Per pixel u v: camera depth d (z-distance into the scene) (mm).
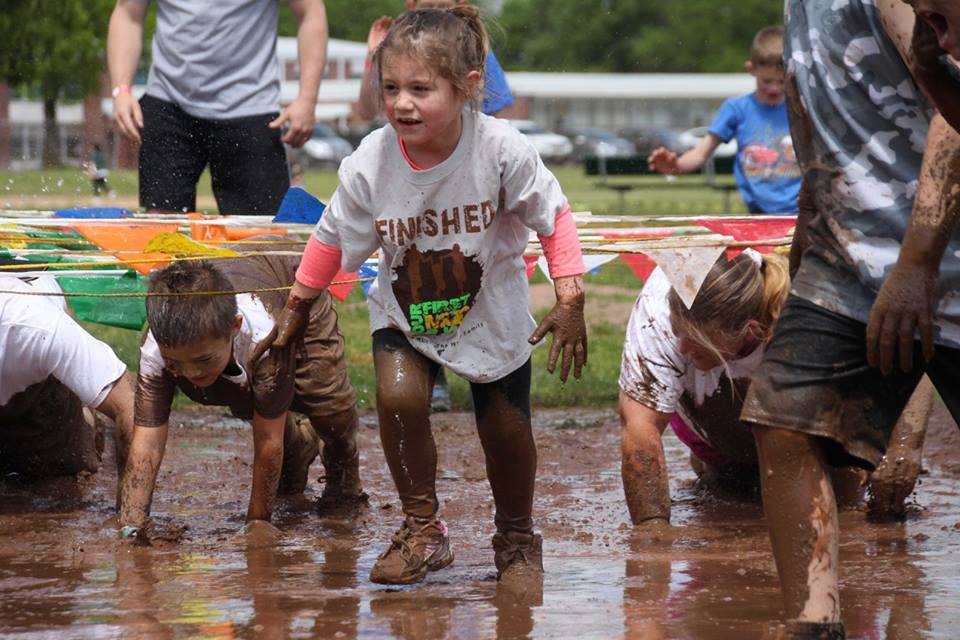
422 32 9062
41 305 12516
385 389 9594
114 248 11539
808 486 7895
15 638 8367
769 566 10414
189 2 17375
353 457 13219
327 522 12484
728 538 11609
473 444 16797
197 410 19016
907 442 12328
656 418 12125
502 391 9773
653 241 12125
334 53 154625
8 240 12445
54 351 12336
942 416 18312
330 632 8492
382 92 9234
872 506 12445
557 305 9531
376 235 9625
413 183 9344
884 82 8086
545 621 8750
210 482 14375
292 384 11711
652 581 9914
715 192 82500
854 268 7980
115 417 12570
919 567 10414
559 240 9562
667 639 8297
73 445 14078
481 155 9320
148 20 98688
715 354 11641
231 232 12711
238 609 9070
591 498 13570
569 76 167875
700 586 9742
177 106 17656
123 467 12648
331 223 9742
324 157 120375
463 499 13484
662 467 12133
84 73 96062
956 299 7867
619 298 33188
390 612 8992
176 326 10758
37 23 91688
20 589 9672
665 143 137125
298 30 18234
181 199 17828
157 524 12195
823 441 8016
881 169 8047
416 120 9039
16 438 13742
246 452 16109
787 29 8578
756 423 7980
